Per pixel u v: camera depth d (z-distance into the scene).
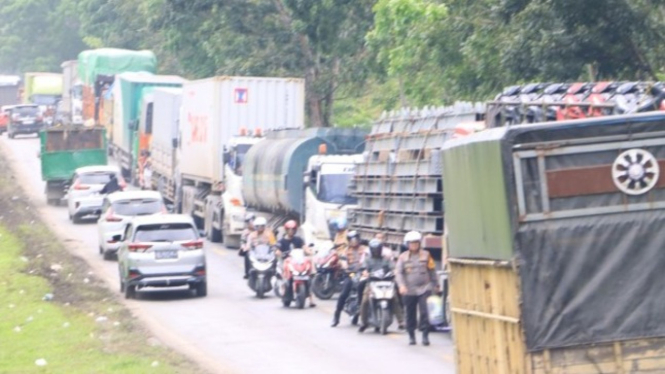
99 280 89.62
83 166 146.12
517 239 36.94
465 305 42.12
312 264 76.75
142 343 61.19
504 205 37.16
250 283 81.62
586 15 76.75
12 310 72.88
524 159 37.09
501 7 81.88
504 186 37.06
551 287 36.84
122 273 83.12
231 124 114.00
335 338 63.66
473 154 39.78
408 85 105.69
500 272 38.31
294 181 90.62
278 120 114.88
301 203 90.69
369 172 76.06
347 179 84.94
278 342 62.41
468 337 41.94
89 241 114.81
